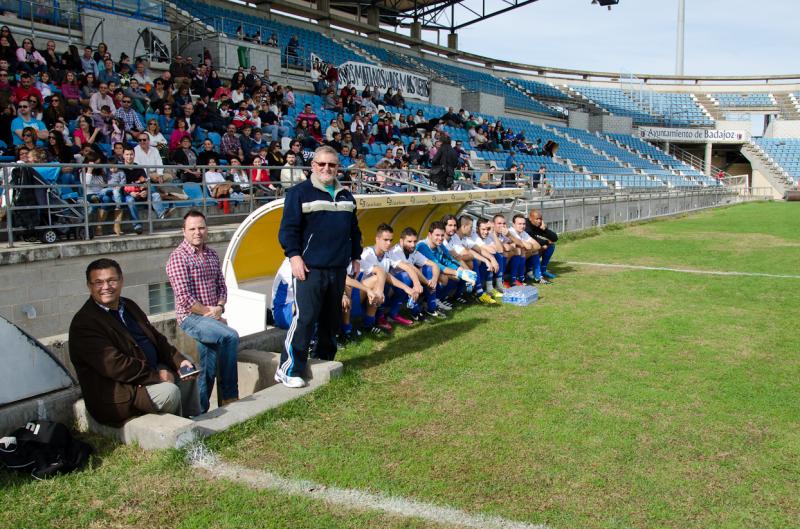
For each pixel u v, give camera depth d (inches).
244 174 472.1
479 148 946.7
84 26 616.4
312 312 190.4
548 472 144.1
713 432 166.4
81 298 316.2
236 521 124.1
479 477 141.7
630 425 170.7
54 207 317.7
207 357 197.0
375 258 267.4
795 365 225.0
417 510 128.3
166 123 510.3
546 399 190.9
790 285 385.7
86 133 416.8
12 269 288.7
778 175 1681.8
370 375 213.2
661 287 381.7
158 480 140.6
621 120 1641.2
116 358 157.1
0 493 134.1
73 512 128.0
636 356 236.1
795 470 145.7
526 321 292.8
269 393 186.7
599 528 121.9
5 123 401.1
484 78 1508.4
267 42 828.6
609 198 874.1
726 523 124.0
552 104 1619.1
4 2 572.1
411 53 1379.2
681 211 1125.1
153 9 681.6
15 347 164.4
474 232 357.7
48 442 143.9
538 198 724.0
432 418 175.8
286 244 186.1
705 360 230.8
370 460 149.8
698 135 1720.0
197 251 201.0
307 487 137.5
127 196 374.9
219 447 155.7
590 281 404.8
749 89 1942.7
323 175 189.5
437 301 308.7
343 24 1243.2
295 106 732.0
